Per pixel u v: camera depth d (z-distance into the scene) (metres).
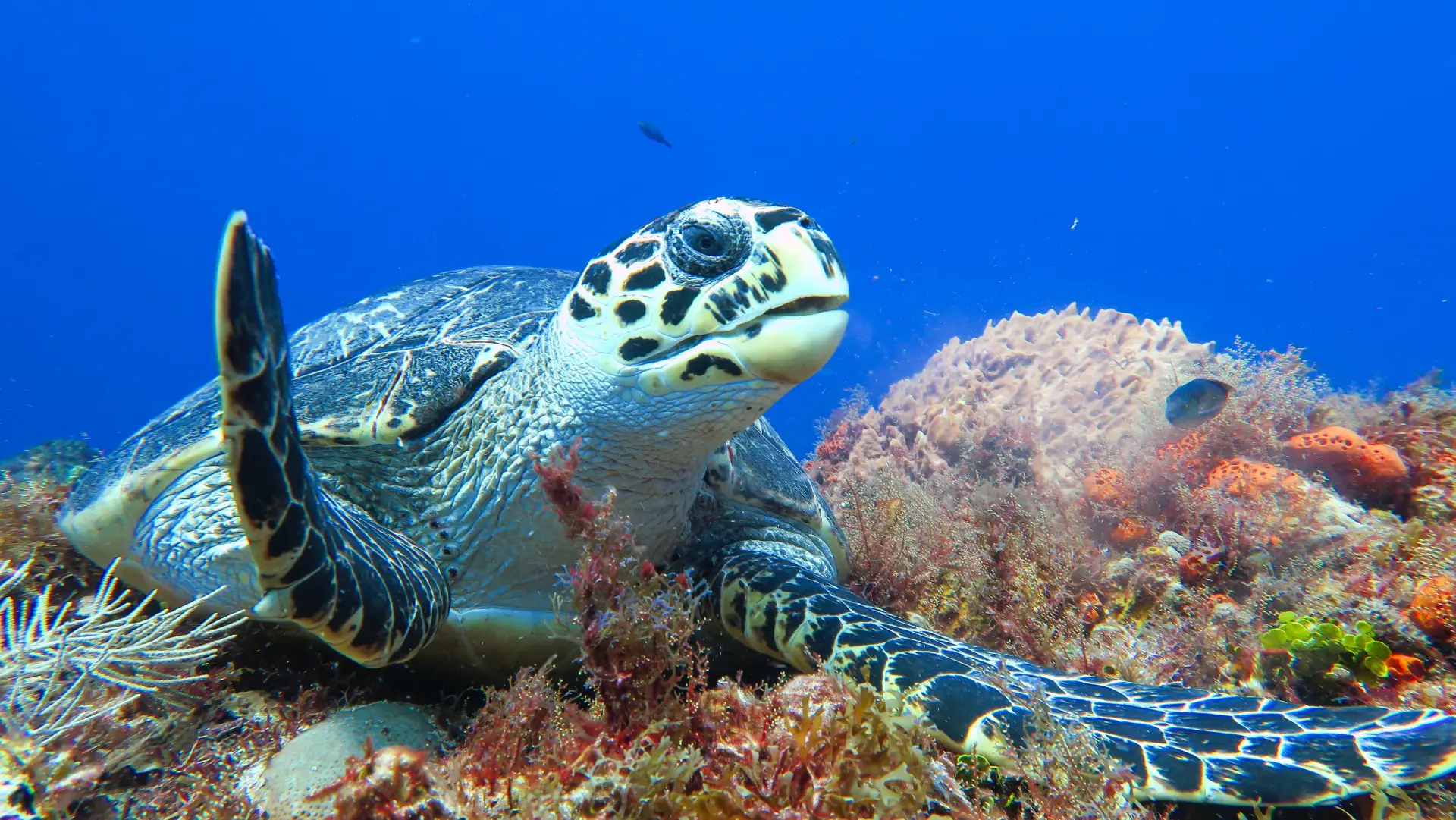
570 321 0.40
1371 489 0.61
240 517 0.29
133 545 0.42
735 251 0.37
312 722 0.38
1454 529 0.50
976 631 0.54
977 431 0.91
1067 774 0.31
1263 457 0.65
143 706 0.36
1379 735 0.31
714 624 0.45
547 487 0.33
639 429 0.39
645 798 0.28
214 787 0.33
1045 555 0.55
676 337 0.37
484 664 0.42
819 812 0.28
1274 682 0.43
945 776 0.31
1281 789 0.30
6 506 0.47
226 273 0.26
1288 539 0.53
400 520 0.44
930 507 0.67
